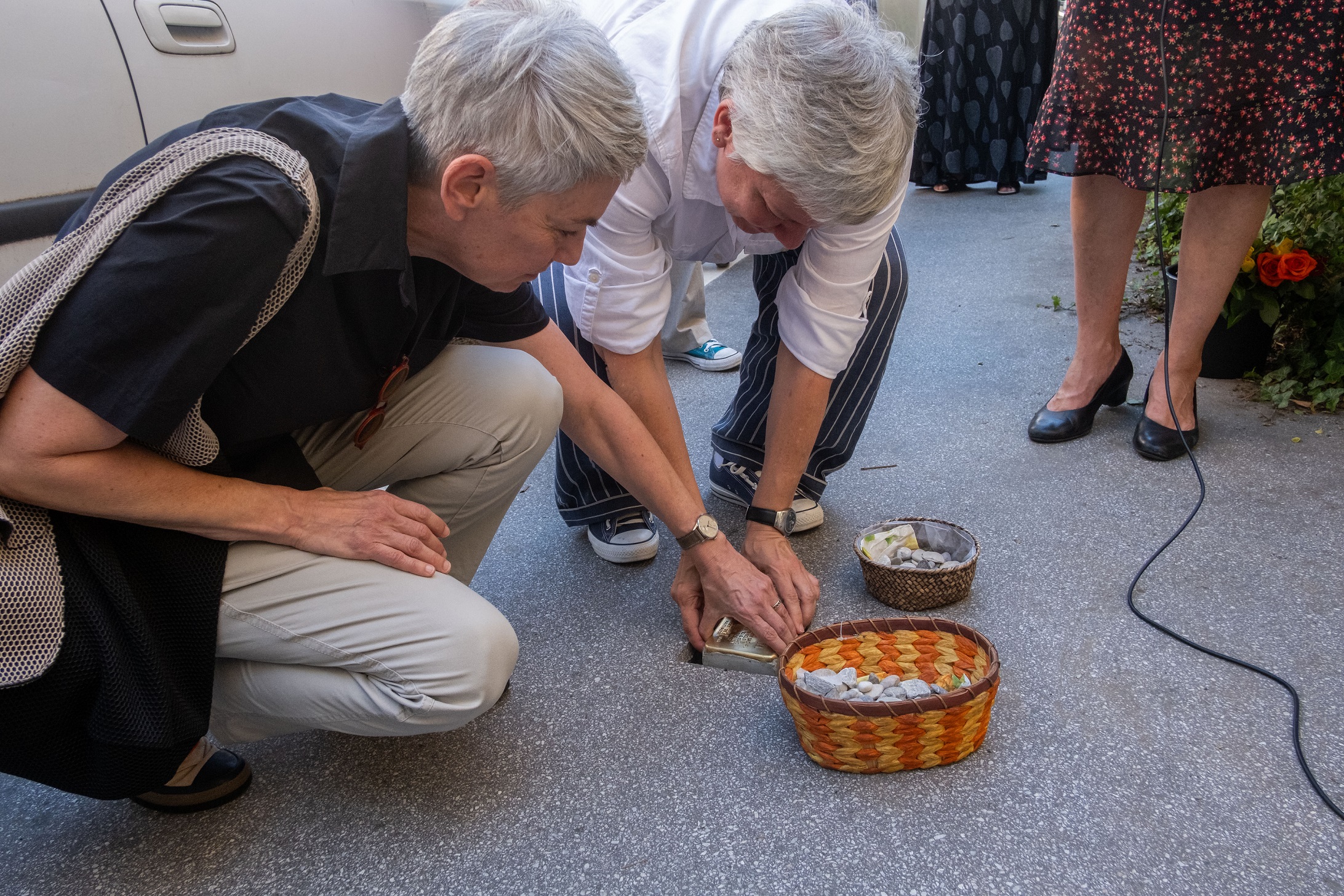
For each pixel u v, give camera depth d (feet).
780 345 5.73
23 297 3.29
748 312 12.01
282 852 4.33
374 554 4.07
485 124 3.34
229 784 4.62
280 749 4.99
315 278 3.60
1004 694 5.03
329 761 4.89
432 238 3.74
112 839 4.46
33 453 3.29
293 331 3.66
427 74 3.46
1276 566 5.91
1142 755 4.53
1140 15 6.84
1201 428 7.84
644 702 5.18
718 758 4.72
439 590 4.13
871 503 7.18
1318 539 6.15
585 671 5.50
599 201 3.58
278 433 4.05
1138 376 9.00
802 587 5.52
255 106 3.74
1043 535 6.52
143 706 3.67
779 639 5.25
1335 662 5.04
